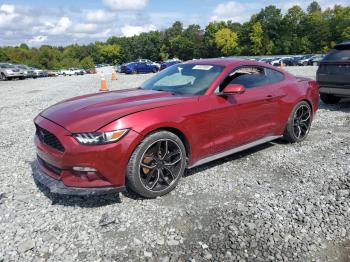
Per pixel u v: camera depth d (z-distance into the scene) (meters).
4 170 4.59
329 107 8.88
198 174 4.36
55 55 113.31
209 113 4.06
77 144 3.25
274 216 3.34
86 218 3.34
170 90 4.44
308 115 5.73
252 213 3.40
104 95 4.33
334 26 81.50
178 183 4.08
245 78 4.79
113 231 3.12
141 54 127.75
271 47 85.00
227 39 94.81
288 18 85.12
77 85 17.02
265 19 87.69
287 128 5.39
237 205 3.55
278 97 5.07
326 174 4.34
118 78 23.05
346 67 7.96
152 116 3.54
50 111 3.95
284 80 5.41
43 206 3.58
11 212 3.46
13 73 26.61
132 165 3.44
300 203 3.59
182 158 3.86
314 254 2.80
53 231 3.12
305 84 5.70
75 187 3.32
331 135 6.12
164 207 3.53
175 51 115.44
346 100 9.88
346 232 3.09
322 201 3.63
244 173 4.40
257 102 4.70
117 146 3.30
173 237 3.02
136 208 3.51
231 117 4.35
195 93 4.21
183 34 117.25
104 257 2.76
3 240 2.99
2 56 106.75
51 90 14.65
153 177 3.70
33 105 10.12
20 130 6.88
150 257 2.76
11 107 9.84
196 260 2.72
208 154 4.23
